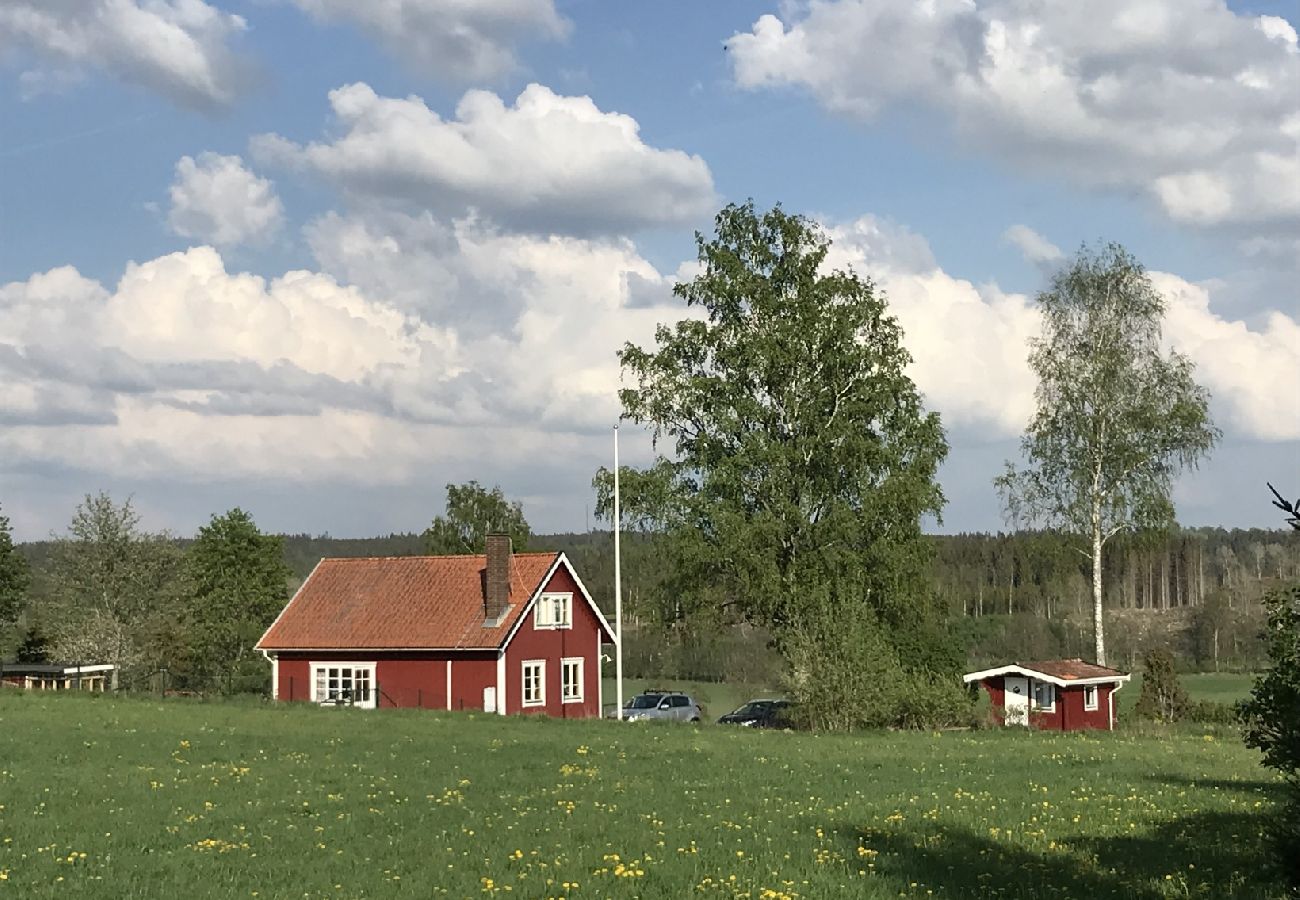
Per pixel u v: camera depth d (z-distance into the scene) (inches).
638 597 2410.2
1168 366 2289.6
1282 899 557.0
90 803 968.9
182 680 3280.0
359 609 2399.1
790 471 2186.3
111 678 3203.7
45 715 1750.7
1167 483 2268.7
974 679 2301.9
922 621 2237.9
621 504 2272.4
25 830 835.4
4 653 3513.8
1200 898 595.2
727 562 2146.9
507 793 1036.5
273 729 1630.2
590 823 866.1
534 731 1675.7
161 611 3435.0
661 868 698.8
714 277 2315.5
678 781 1130.0
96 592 3368.6
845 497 2197.3
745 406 2204.7
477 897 634.2
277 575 3895.2
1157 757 1370.6
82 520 3383.4
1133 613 4869.6
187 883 671.1
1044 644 4276.6
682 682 3403.1
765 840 793.6
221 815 907.4
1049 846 763.4
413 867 716.0
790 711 1866.4
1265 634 540.7
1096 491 2285.9
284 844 792.3
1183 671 3905.0
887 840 792.3
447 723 1771.7
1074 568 2390.5
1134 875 663.8
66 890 651.5
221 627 3508.9
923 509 2148.1
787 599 2105.1
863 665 1812.3
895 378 2230.6
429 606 2363.4
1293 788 530.6
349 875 690.2
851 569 2102.6
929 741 1596.9
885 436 2249.0
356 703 2313.0
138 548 3398.1
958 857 729.0
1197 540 5364.2
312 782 1106.1
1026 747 1514.5
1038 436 2319.1
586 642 2471.7
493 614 2289.6
